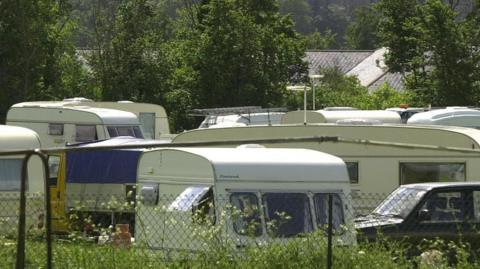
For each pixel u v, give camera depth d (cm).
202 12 15150
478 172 5556
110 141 7150
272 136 5953
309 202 3941
